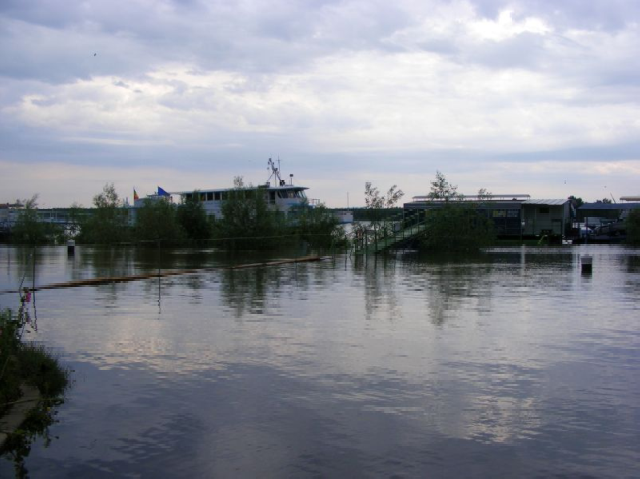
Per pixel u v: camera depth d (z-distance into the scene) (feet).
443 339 37.40
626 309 49.98
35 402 25.30
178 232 183.52
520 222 200.13
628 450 20.65
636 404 25.25
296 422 23.09
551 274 83.66
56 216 256.52
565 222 217.15
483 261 112.16
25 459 20.07
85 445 21.11
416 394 26.37
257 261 110.52
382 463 19.57
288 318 45.06
